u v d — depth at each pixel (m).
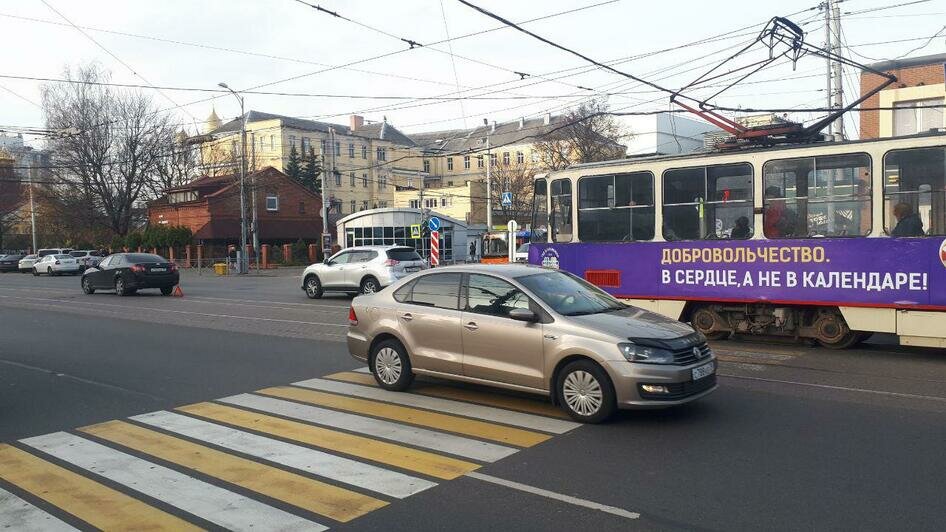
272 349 12.20
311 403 8.09
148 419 7.55
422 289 8.48
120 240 57.25
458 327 7.96
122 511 4.96
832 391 8.40
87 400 8.52
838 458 5.86
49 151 55.53
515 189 60.31
